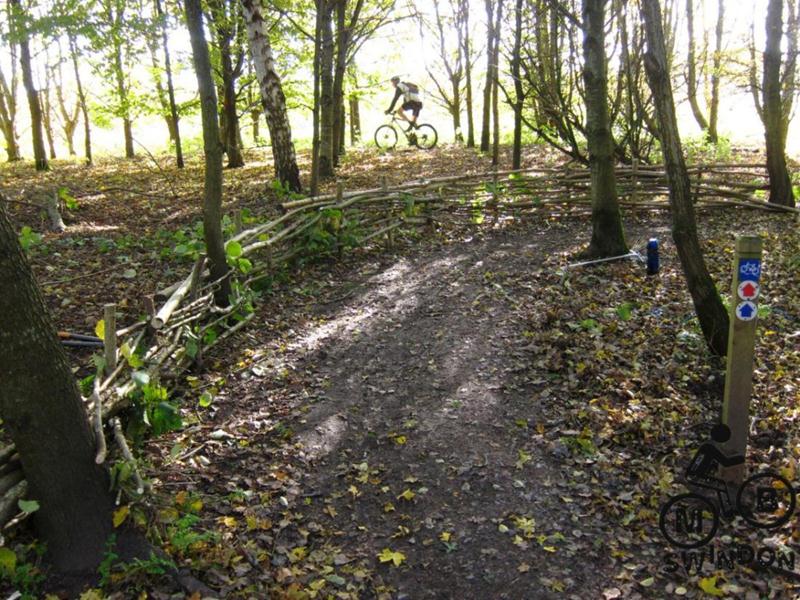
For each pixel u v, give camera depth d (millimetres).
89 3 12211
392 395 5066
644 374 5109
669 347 5539
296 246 7984
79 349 5348
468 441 4445
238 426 4590
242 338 5988
